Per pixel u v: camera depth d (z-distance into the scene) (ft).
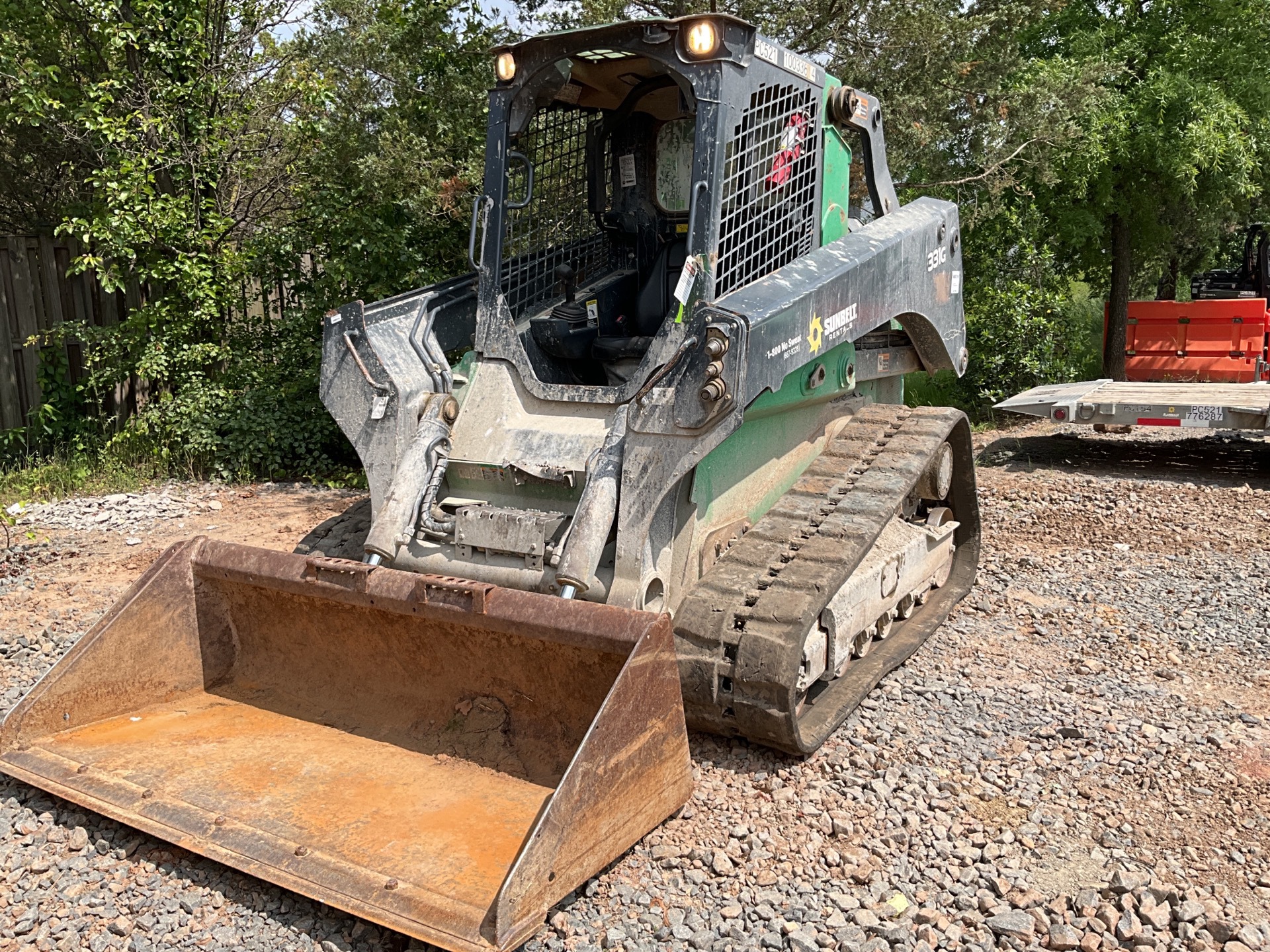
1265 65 44.70
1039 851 10.82
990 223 43.11
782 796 11.72
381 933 9.32
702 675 12.00
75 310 32.42
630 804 10.07
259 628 13.24
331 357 15.02
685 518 12.98
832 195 16.15
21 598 19.04
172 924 9.48
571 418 13.79
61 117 30.45
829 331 14.24
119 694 12.37
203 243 30.32
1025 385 42.19
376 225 29.96
